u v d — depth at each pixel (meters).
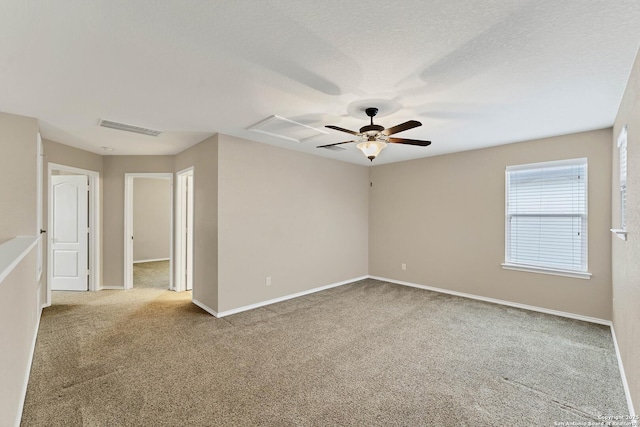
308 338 3.18
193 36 1.76
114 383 2.31
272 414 1.98
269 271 4.39
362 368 2.58
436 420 1.94
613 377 2.45
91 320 3.66
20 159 3.06
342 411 2.02
